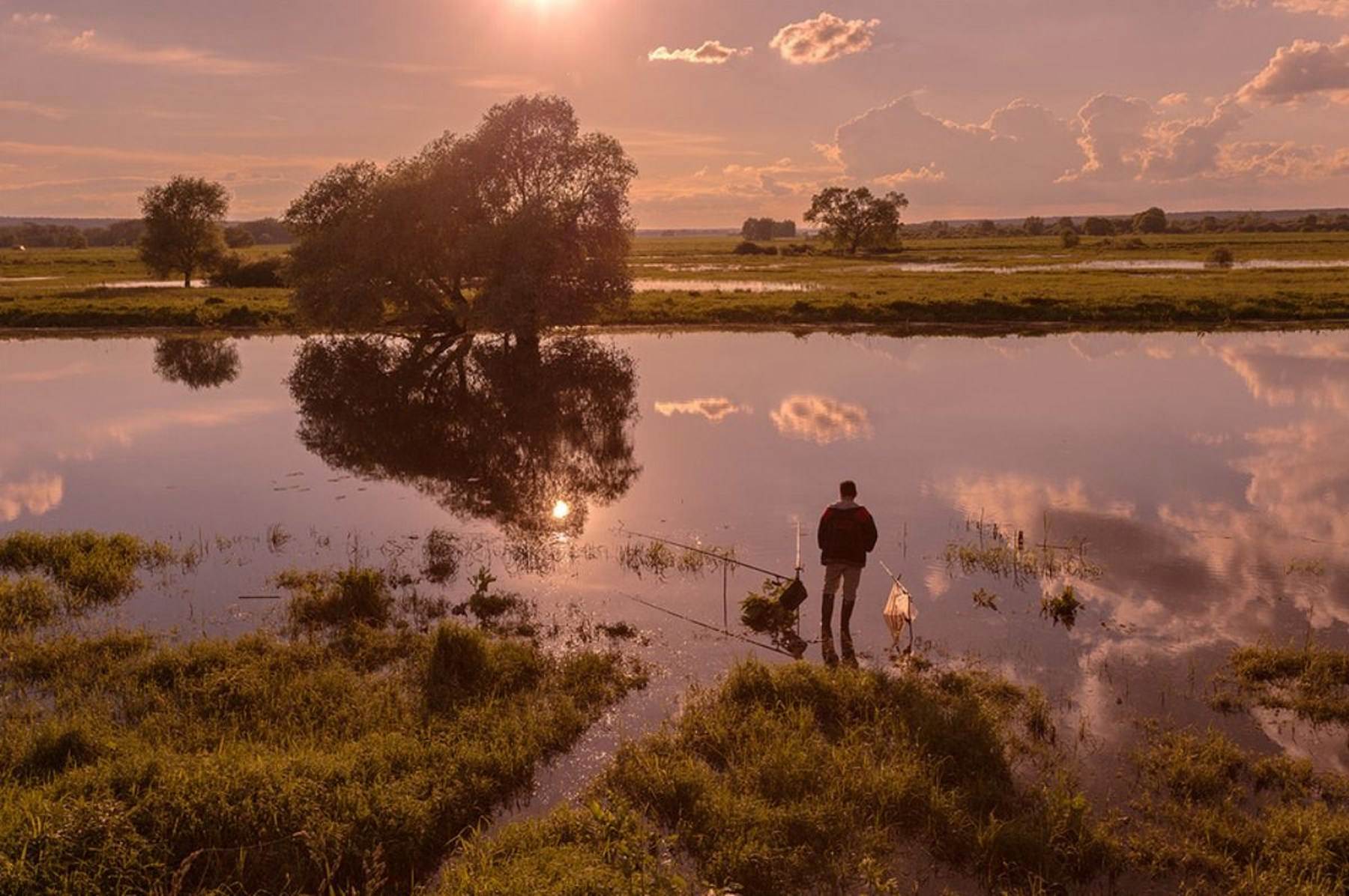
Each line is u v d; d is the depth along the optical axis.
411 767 7.41
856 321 44.22
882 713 8.48
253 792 6.73
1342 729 8.24
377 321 37.91
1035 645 10.16
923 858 6.55
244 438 22.41
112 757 7.54
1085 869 6.39
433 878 6.44
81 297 55.00
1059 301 44.56
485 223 36.81
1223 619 10.77
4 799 6.63
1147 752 7.80
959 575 12.39
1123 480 16.92
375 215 36.66
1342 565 12.45
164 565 13.34
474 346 37.81
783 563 13.09
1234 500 15.58
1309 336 37.09
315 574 12.81
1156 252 106.00
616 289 37.19
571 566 13.20
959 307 44.19
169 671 9.48
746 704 8.70
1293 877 6.16
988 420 22.67
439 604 11.84
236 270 67.75
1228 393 25.66
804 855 6.46
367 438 22.36
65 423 23.94
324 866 6.24
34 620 11.21
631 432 22.28
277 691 9.00
